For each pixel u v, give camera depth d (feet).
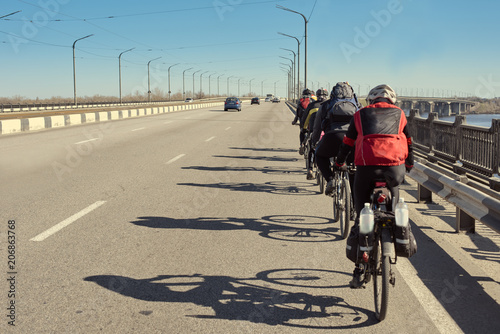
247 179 33.88
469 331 11.63
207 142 61.16
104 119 115.34
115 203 25.39
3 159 42.70
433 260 16.96
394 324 11.98
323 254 17.42
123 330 11.44
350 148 14.94
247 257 16.92
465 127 26.53
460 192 19.27
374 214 12.50
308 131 31.35
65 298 13.23
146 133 74.23
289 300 13.34
